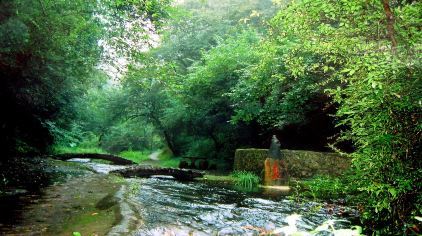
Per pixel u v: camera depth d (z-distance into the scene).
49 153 19.80
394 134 3.22
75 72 10.86
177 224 4.63
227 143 21.66
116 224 4.24
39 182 7.83
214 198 7.35
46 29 7.96
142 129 39.06
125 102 28.86
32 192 6.46
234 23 26.39
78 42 9.66
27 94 11.44
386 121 3.26
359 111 3.44
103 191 6.91
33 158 15.09
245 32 17.62
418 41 3.07
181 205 6.18
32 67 9.17
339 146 12.56
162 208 5.70
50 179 8.48
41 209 5.07
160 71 8.75
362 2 3.14
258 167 11.59
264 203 6.79
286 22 3.93
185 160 25.17
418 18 3.10
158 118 28.64
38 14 7.53
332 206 5.83
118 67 9.20
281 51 8.35
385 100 3.18
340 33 3.58
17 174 8.90
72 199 5.93
